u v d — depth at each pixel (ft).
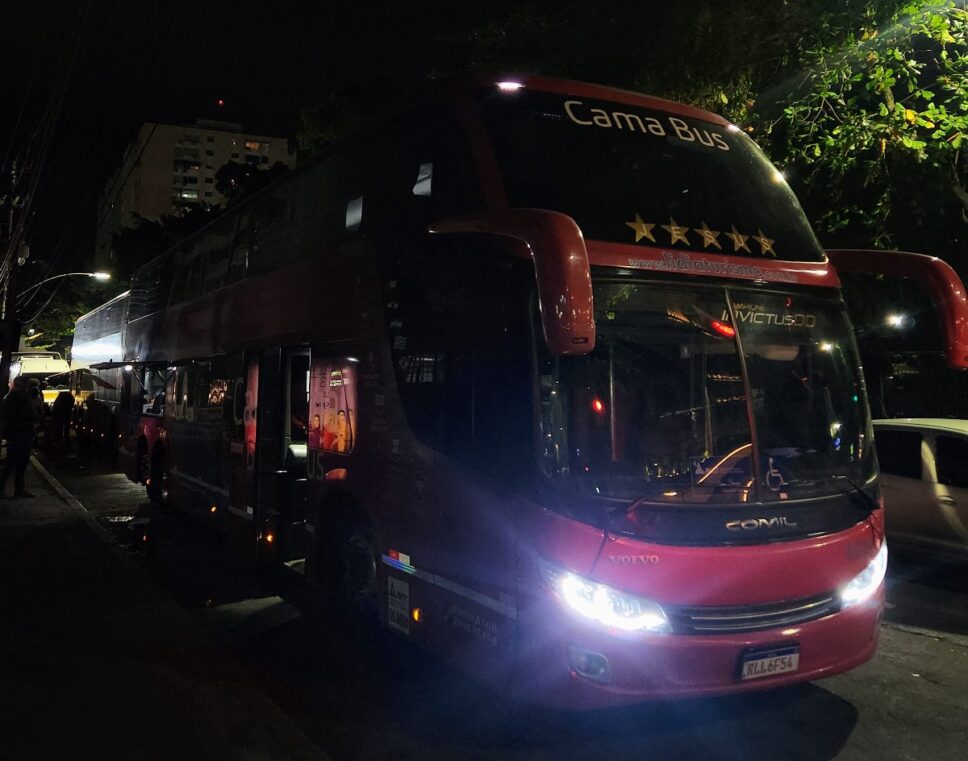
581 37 33.94
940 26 27.14
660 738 15.34
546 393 13.92
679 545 13.38
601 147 16.58
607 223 15.28
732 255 15.84
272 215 26.68
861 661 14.74
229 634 21.66
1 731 14.53
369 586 20.67
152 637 19.77
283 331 24.68
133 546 33.04
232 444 29.17
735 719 16.21
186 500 35.17
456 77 18.03
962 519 26.17
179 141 388.78
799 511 14.39
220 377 30.94
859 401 16.26
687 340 14.69
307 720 16.20
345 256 21.09
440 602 16.49
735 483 14.15
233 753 13.84
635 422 14.03
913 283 38.37
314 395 23.04
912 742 15.26
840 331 16.55
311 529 22.89
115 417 61.62
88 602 22.71
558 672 13.41
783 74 31.42
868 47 28.48
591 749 14.89
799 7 28.76
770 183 17.93
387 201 19.35
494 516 14.66
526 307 14.21
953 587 26.17
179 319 36.88
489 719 16.24
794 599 13.99
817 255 17.25
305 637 21.43
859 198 34.42
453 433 16.06
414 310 17.74
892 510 28.25
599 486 13.52
